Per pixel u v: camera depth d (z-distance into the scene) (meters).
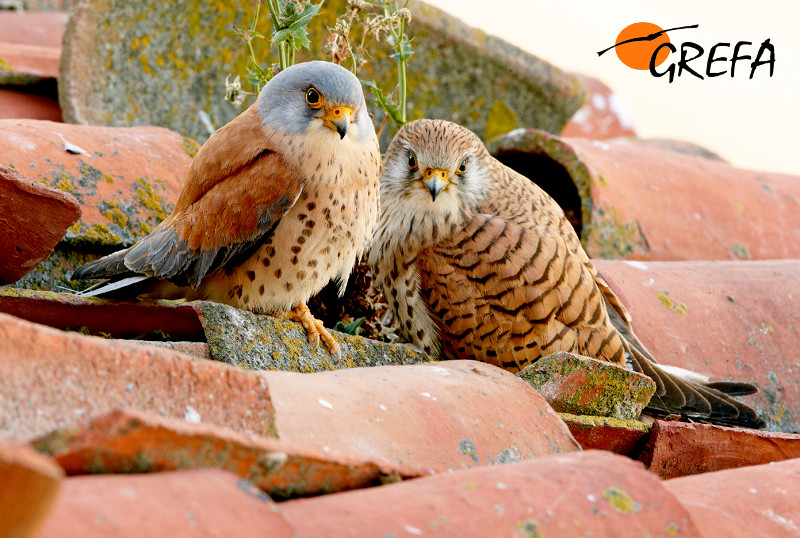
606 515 3.49
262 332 5.39
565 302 7.23
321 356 5.66
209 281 6.43
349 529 3.08
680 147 14.27
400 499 3.30
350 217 6.56
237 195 6.17
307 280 6.45
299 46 7.24
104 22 9.43
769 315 8.26
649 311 7.86
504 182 7.95
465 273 7.34
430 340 7.58
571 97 11.82
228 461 3.10
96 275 6.10
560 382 5.47
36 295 5.32
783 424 7.63
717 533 3.89
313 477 3.35
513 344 7.24
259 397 3.68
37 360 3.24
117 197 6.75
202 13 9.80
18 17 13.47
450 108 11.34
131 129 7.70
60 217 5.20
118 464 2.88
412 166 7.54
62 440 2.78
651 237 9.40
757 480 4.42
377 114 10.75
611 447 5.55
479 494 3.41
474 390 4.86
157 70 9.79
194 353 5.06
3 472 2.17
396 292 7.67
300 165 6.27
